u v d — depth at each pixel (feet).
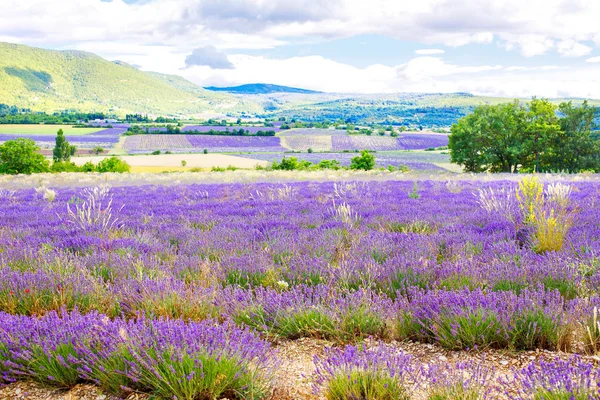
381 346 11.43
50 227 31.45
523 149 196.44
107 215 36.76
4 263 19.79
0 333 11.66
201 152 459.32
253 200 49.96
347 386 9.66
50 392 10.45
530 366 9.64
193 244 25.07
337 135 651.66
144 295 15.21
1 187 92.68
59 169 242.99
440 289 16.16
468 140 207.00
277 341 13.53
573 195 44.70
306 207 42.09
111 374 10.30
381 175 124.36
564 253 19.69
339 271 18.16
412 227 30.32
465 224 30.60
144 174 146.72
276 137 616.39
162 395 9.87
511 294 13.46
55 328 11.99
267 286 17.62
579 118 199.52
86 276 17.85
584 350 11.93
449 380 9.40
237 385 9.98
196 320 13.79
